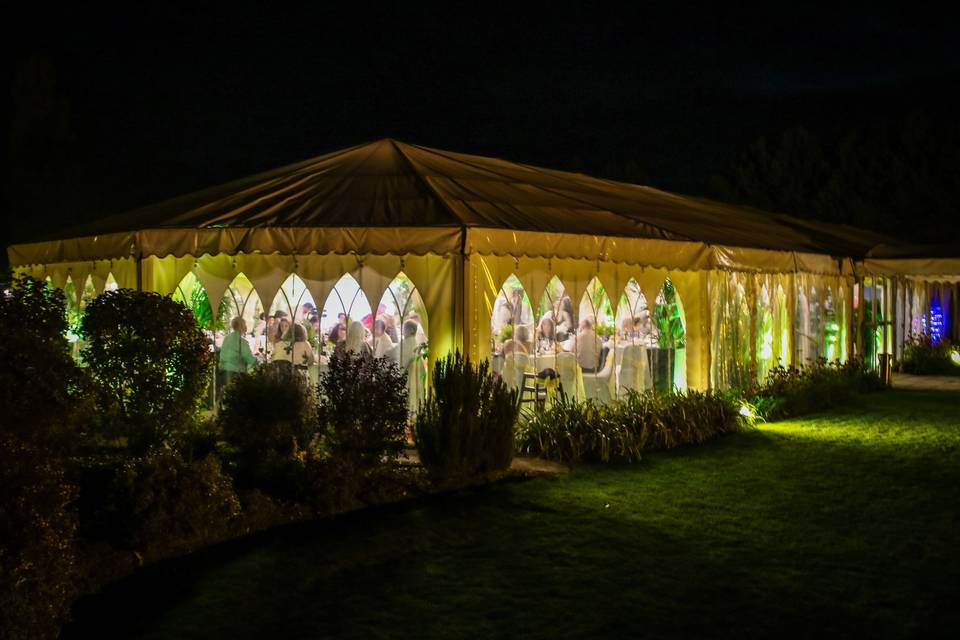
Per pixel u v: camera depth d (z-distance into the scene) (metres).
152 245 13.80
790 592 7.35
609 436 12.43
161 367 10.45
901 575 7.74
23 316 7.73
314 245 13.38
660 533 8.91
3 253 33.31
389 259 13.77
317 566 7.91
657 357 16.06
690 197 24.69
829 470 11.68
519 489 10.40
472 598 7.23
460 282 13.48
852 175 42.03
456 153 19.20
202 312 14.34
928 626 6.67
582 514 9.49
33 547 5.42
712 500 10.12
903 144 41.66
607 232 14.65
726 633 6.56
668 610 6.99
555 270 14.64
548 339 14.64
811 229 25.78
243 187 16.56
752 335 17.92
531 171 19.28
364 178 15.81
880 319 25.88
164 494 8.44
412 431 12.31
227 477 9.12
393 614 6.93
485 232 13.27
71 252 15.58
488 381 11.32
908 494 10.45
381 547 8.39
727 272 17.17
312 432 11.46
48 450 6.43
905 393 20.61
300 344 13.95
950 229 38.06
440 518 9.25
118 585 7.51
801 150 43.72
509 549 8.39
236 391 11.41
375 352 13.77
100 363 10.34
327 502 9.60
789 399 16.88
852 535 8.88
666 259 15.29
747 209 26.64
